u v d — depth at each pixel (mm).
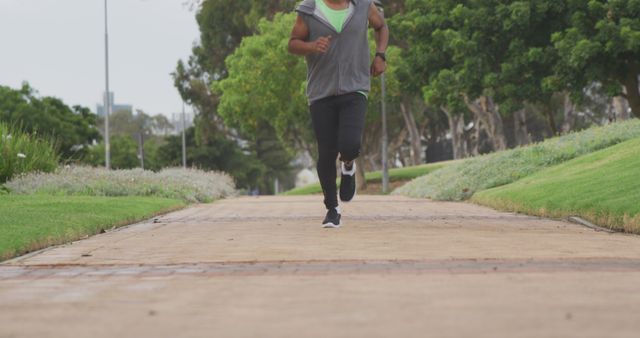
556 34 44438
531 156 30766
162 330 4895
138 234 13539
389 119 93250
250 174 146750
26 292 6789
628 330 4617
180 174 37219
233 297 6242
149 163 148375
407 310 5453
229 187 42406
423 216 18141
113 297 6375
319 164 13109
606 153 25562
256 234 12695
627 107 63406
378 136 96500
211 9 85312
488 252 9562
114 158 146375
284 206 25172
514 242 10930
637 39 40219
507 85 47125
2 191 25797
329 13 12164
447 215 18578
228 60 68938
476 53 48375
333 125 12617
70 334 4812
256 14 78812
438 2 51750
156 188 28906
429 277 7211
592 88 81375
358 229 13469
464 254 9352
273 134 120438
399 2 73250
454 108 50562
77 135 103312
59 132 98250
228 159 140000
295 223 15625
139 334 4777
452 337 4473
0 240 10844
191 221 17125
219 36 87062
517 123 67938
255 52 64438
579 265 8180
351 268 8062
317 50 11859
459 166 37094
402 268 7996
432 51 52250
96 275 7969
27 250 10812
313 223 15500
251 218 17953
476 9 48844
